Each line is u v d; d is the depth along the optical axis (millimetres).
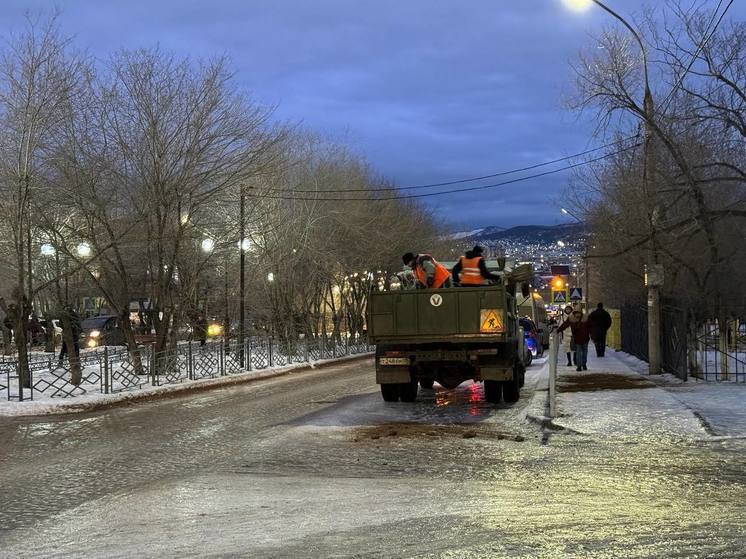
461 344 16734
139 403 19641
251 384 25156
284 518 7438
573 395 16688
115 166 24297
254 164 27953
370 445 11969
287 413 16359
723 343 19172
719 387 17125
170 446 12281
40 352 35125
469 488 8789
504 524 6938
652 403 14641
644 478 9172
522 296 24250
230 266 34438
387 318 16672
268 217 34500
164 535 6891
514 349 17328
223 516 7586
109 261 24750
